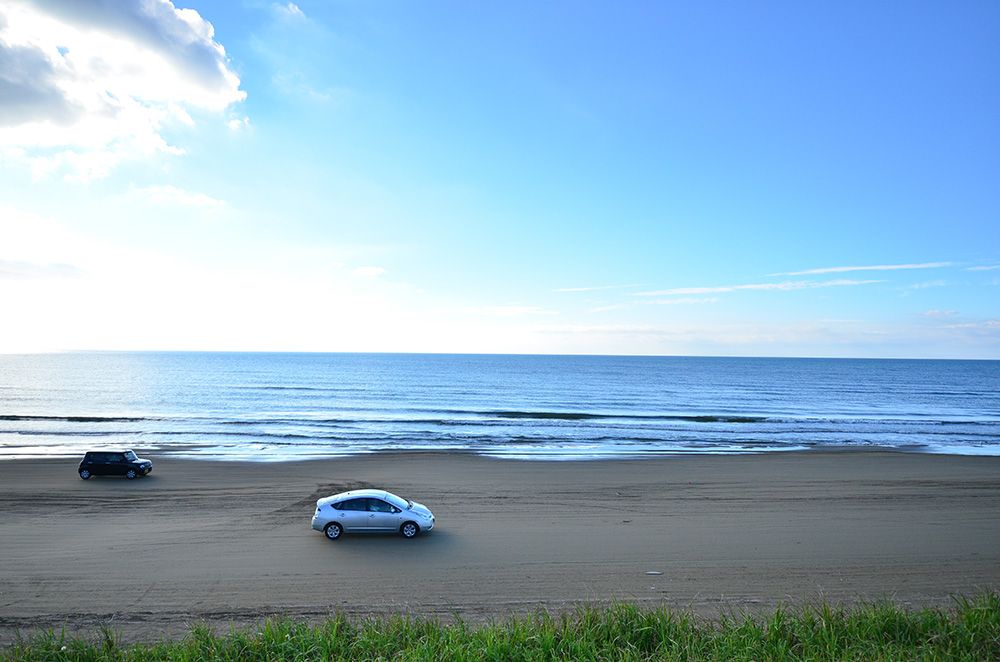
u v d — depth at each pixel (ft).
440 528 71.15
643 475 105.60
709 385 405.59
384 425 181.68
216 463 115.65
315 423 185.26
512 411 225.35
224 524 72.33
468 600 49.06
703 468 112.98
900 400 302.66
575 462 119.44
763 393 341.00
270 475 103.91
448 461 120.06
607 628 35.24
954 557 61.16
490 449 137.80
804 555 61.57
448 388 352.90
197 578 53.78
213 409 230.89
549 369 643.04
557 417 206.49
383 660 31.73
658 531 70.13
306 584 52.49
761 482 99.76
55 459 118.01
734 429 178.70
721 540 66.59
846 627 35.06
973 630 33.60
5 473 104.01
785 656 31.71
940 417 223.51
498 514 77.97
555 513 78.59
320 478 101.50
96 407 235.20
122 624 43.86
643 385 397.39
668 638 34.14
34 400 262.26
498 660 31.55
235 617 45.29
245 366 645.10
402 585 52.42
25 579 53.21
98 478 100.01
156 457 124.06
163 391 311.27
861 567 58.03
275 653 33.17
